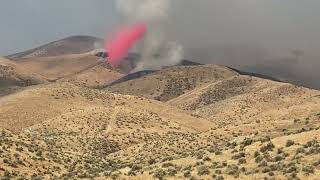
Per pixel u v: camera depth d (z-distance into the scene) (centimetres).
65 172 6806
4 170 5959
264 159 5156
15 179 5725
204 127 17788
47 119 16112
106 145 11762
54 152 8069
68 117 14875
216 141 9625
